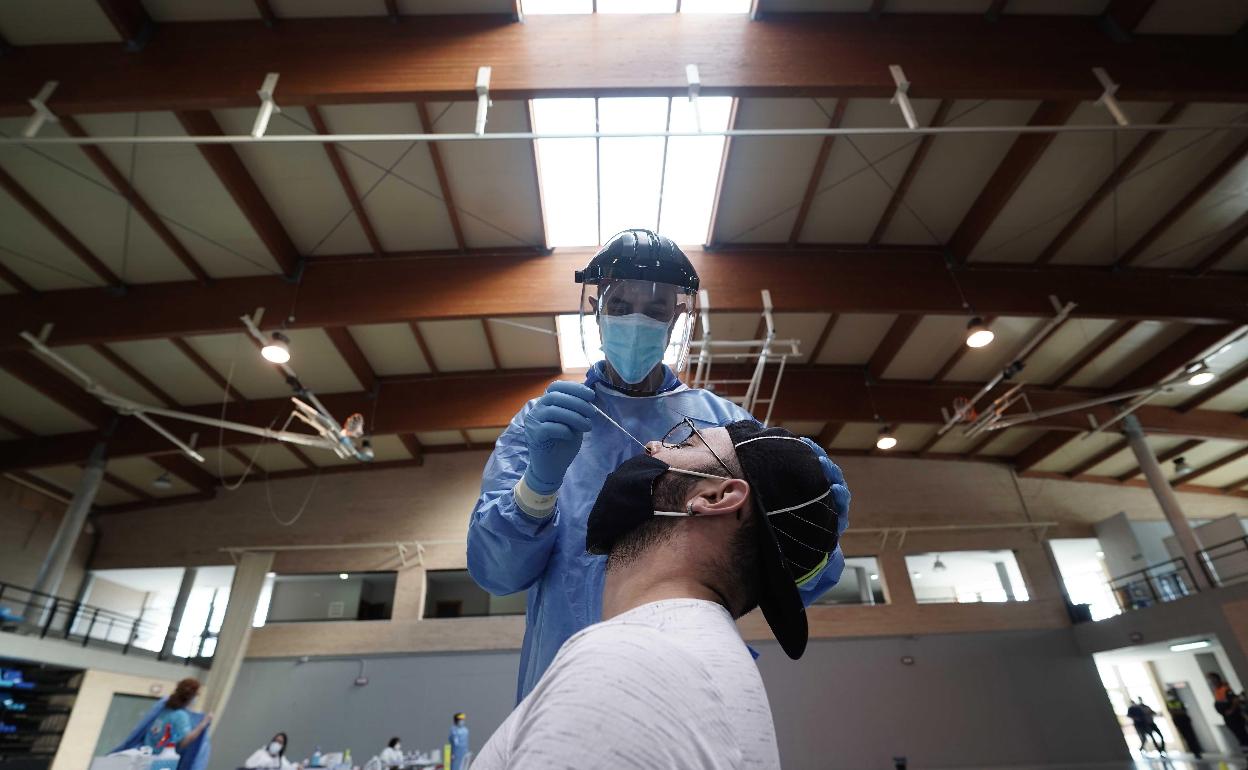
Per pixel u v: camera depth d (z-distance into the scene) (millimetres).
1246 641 10898
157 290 9172
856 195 8812
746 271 9406
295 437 10359
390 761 11219
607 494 575
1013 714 13781
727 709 350
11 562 13266
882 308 9234
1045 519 16016
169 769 3910
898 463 16516
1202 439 14391
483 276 9336
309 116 7262
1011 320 10953
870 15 6641
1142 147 7844
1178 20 6551
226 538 15094
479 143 7801
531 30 6516
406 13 6520
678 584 504
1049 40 6586
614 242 1096
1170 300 9602
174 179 7773
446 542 14875
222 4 6258
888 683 13977
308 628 14141
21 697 10250
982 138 7992
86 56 6133
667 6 6613
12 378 10438
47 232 8203
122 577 16156
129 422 12172
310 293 9180
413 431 11945
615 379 1136
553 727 304
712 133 5652
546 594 901
